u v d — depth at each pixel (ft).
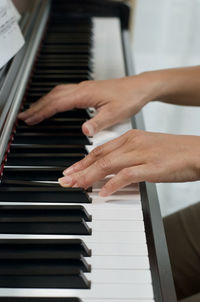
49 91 2.94
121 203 2.28
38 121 2.68
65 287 1.95
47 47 3.39
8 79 2.59
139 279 1.98
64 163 2.45
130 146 2.36
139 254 2.07
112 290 1.94
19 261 1.99
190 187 5.71
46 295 1.93
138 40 6.36
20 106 2.74
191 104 3.05
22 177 2.37
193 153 2.34
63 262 1.99
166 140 2.39
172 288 1.98
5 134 2.40
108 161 2.31
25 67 2.85
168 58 6.43
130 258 2.05
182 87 2.95
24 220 2.13
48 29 3.65
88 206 2.26
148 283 1.97
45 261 1.99
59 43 3.45
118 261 2.04
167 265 2.06
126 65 3.30
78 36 3.56
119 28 3.81
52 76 3.06
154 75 2.95
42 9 3.54
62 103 2.71
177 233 3.05
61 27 3.70
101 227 2.17
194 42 6.29
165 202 5.48
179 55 6.40
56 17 3.86
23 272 1.96
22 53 2.88
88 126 2.58
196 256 2.96
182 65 6.43
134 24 6.25
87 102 2.74
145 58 6.44
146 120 6.28
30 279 1.95
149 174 2.29
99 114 2.68
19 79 2.72
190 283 2.97
